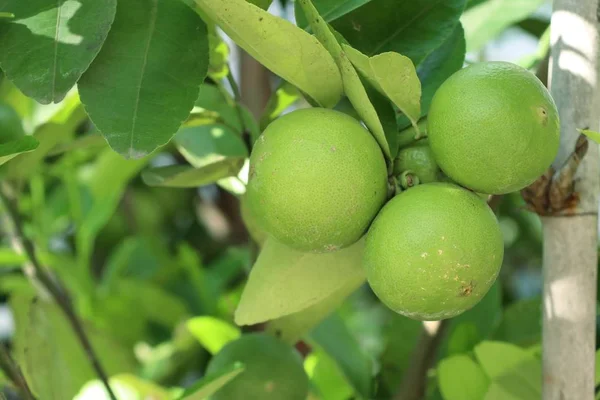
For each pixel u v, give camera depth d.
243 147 0.58
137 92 0.43
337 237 0.42
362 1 0.46
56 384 0.63
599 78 0.44
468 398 0.56
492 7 0.64
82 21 0.42
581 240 0.44
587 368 0.45
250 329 0.60
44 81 0.41
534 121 0.40
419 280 0.40
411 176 0.43
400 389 0.61
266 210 0.42
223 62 0.52
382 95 0.45
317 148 0.41
